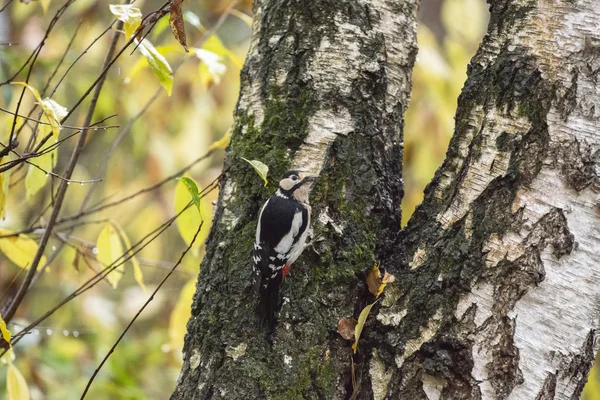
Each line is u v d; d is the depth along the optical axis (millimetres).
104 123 11734
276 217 6258
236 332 6219
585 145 5781
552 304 5625
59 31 11945
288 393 5934
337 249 6402
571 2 6043
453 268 5820
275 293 6203
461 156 6254
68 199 13430
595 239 5684
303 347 6090
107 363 11031
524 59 6074
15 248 8086
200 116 12555
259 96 6957
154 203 12812
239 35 15758
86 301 12062
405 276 6051
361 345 6039
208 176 12883
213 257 6656
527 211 5770
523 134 5930
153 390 12297
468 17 11859
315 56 6863
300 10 6996
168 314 13930
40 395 10609
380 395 5840
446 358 5613
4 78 9883
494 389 5547
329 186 6582
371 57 6930
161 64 6535
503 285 5680
